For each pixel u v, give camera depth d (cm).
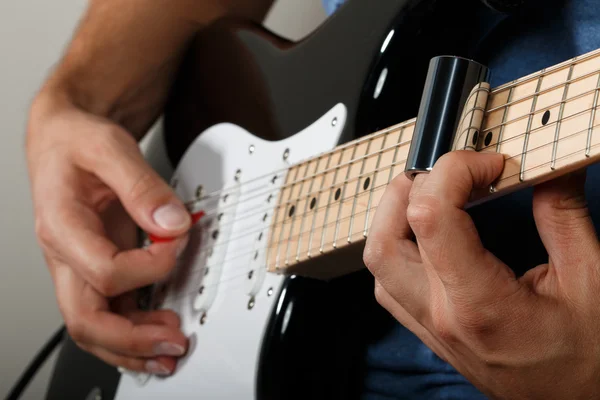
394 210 56
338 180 67
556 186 49
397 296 57
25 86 159
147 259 84
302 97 79
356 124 71
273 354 71
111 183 89
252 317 74
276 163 79
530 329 49
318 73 78
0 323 162
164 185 88
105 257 85
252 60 88
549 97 48
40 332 162
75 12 156
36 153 98
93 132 94
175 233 84
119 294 89
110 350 87
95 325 88
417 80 72
